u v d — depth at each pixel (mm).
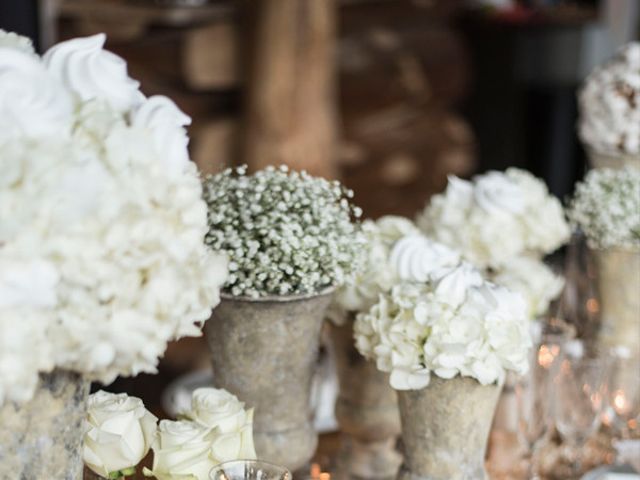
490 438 1975
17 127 1059
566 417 1920
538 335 1852
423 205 5699
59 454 1181
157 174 1113
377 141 5363
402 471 1607
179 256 1119
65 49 1213
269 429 1668
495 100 7277
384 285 1739
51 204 1012
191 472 1399
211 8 4340
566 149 7125
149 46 4324
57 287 1038
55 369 1132
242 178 1654
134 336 1087
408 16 5469
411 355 1522
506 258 2197
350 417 1871
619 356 1970
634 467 1871
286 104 4344
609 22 7344
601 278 2191
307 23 4340
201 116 4488
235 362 1629
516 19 7145
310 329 1636
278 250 1555
